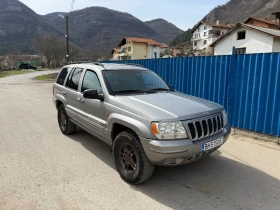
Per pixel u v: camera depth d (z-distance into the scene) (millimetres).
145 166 3195
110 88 3951
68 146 4926
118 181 3516
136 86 4242
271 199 3092
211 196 3154
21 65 60156
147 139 3043
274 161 4230
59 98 5637
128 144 3363
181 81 7727
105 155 4477
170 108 3299
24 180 3498
